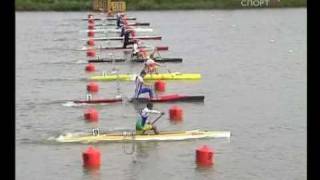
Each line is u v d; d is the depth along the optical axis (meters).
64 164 133.62
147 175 126.12
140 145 144.12
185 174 126.12
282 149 141.00
